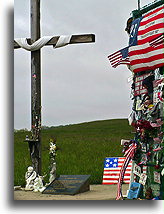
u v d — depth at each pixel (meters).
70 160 13.12
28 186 8.84
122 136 21.70
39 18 9.41
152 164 7.12
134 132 7.72
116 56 7.64
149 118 7.28
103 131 25.19
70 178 8.55
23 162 12.66
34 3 9.36
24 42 9.26
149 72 7.36
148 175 7.28
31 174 8.99
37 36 9.34
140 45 7.17
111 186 9.26
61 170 11.37
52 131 26.28
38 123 9.16
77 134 23.70
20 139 18.19
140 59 7.21
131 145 7.68
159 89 6.98
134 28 7.45
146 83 7.34
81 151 15.33
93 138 20.83
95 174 10.68
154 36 6.88
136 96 7.78
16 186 9.13
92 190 8.62
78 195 7.95
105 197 7.59
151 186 7.16
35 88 9.23
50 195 8.05
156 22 6.89
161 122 6.82
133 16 7.91
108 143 18.09
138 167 7.56
